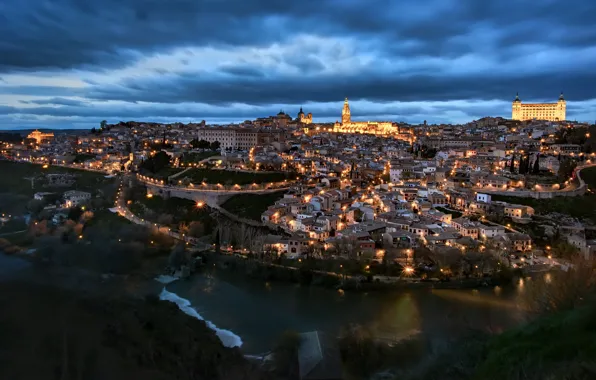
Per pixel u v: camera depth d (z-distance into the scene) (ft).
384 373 250.78
